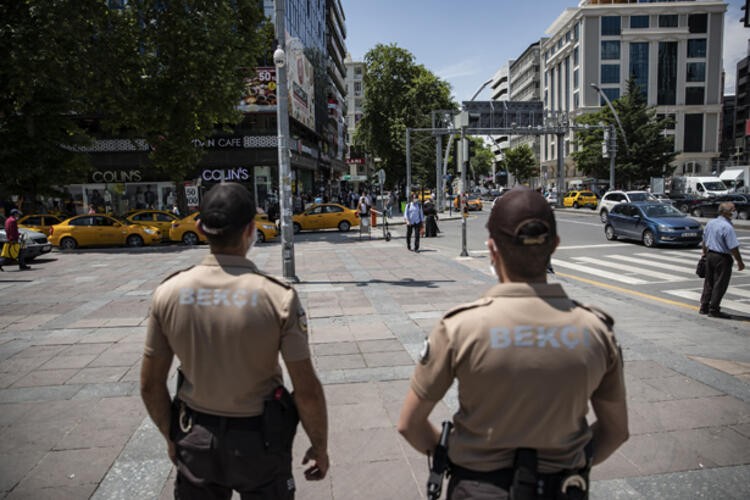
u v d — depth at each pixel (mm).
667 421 3795
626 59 70188
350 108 103312
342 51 77438
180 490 1769
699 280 10633
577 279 10922
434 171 51656
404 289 9078
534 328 1355
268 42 28234
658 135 45656
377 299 8227
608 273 11633
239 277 1742
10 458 3402
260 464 1693
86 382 4777
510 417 1344
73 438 3674
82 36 17891
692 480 3064
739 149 89750
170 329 1720
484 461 1384
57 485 3080
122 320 7207
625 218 17094
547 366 1318
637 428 3699
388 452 3434
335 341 5918
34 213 22812
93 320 7242
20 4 17781
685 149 71438
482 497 1352
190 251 17844
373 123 54281
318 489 3027
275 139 32125
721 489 2977
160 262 14602
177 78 20812
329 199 51875
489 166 127312
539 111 36656
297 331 1721
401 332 6238
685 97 70812
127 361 5371
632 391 4336
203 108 21156
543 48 89062
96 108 22172
